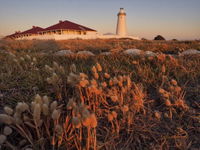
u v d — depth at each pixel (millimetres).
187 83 2266
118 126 1326
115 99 1496
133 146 1294
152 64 3078
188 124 1488
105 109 1549
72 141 1160
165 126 1471
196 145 1278
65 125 1182
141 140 1349
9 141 1198
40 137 1169
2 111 1498
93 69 1860
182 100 1694
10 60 3062
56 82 1750
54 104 1239
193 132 1405
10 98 1693
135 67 2924
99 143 1234
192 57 3682
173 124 1494
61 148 1141
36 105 1085
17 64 2699
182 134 1385
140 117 1565
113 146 1267
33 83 2062
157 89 2041
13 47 8664
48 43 10250
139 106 1614
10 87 1989
